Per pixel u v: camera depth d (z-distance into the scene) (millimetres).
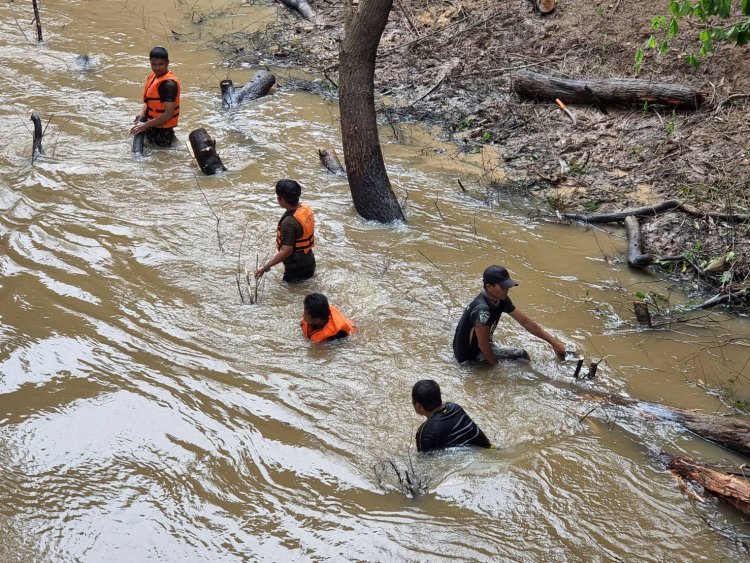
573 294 7559
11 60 12703
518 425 5941
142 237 8320
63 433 5863
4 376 6414
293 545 4953
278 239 7434
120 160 9914
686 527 5055
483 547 4902
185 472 5543
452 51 12125
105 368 6527
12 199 9016
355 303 7367
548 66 11188
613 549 4891
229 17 14562
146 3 15336
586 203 8953
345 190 9414
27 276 7684
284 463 5621
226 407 6141
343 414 6062
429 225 8680
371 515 5164
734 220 8172
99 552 4914
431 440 5574
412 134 10625
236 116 11133
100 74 12375
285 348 6785
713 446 5754
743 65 9898
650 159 9336
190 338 6906
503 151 10086
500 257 8125
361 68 8320
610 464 5562
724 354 6738
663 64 10383
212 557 4879
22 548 4934
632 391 6309
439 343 6859
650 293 7473
